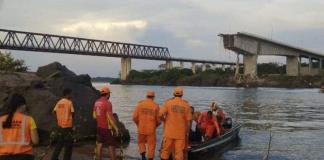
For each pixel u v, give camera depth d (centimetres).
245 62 18412
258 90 14738
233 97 8788
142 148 1335
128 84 19812
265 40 17850
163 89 13875
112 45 16350
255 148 1945
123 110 4416
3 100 1786
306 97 9244
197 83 19400
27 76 2100
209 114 1753
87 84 2191
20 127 701
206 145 1642
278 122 3469
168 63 19675
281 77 19175
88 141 1873
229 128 2112
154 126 1324
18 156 695
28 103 1808
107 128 1259
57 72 2188
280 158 1738
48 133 1697
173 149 1229
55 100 1830
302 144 2133
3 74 2050
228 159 1669
